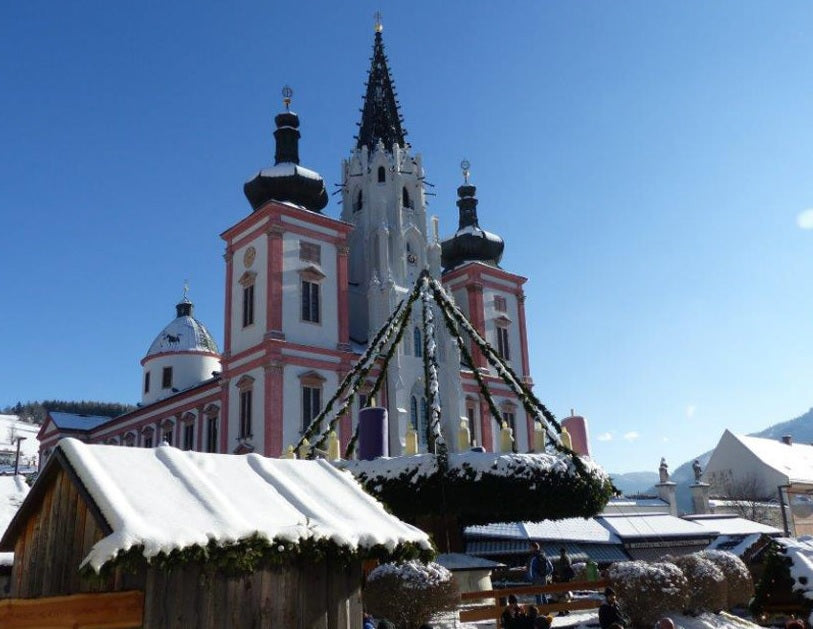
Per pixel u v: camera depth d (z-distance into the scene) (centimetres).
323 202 5881
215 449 5744
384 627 1430
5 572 1275
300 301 5369
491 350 2608
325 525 872
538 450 2411
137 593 772
